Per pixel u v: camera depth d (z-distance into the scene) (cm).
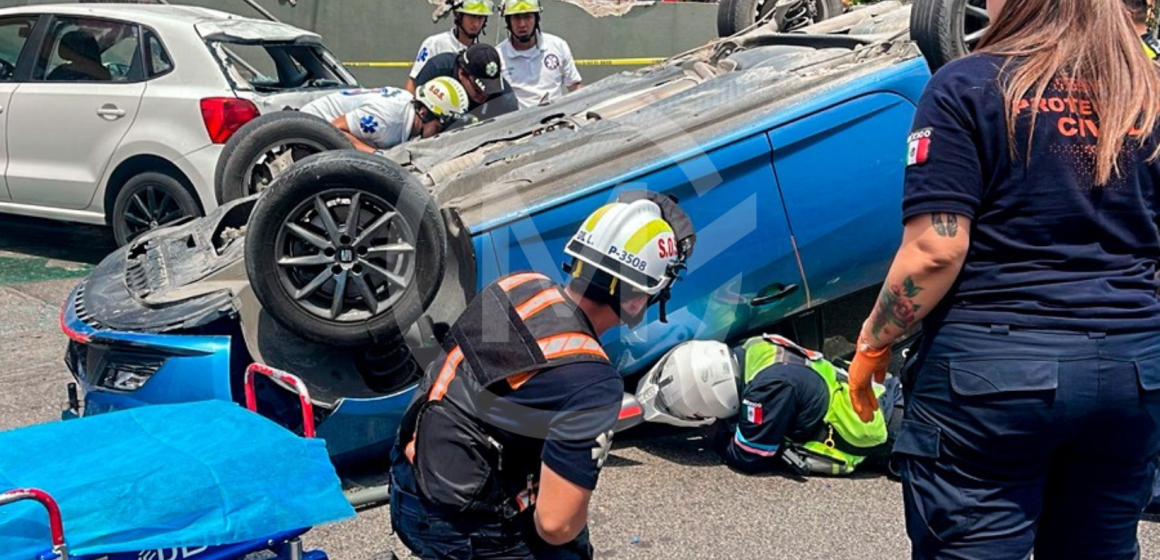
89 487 214
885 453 412
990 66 215
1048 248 211
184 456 231
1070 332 208
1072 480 225
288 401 382
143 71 673
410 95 583
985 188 213
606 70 1191
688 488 406
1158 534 366
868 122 438
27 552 200
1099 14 211
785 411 404
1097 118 209
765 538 366
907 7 546
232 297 383
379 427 393
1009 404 209
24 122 710
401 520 226
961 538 221
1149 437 216
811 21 591
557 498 204
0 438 242
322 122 541
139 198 684
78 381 398
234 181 523
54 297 671
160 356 370
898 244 454
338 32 1187
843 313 471
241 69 674
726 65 493
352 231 368
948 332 218
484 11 666
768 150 421
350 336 372
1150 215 214
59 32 709
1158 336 212
